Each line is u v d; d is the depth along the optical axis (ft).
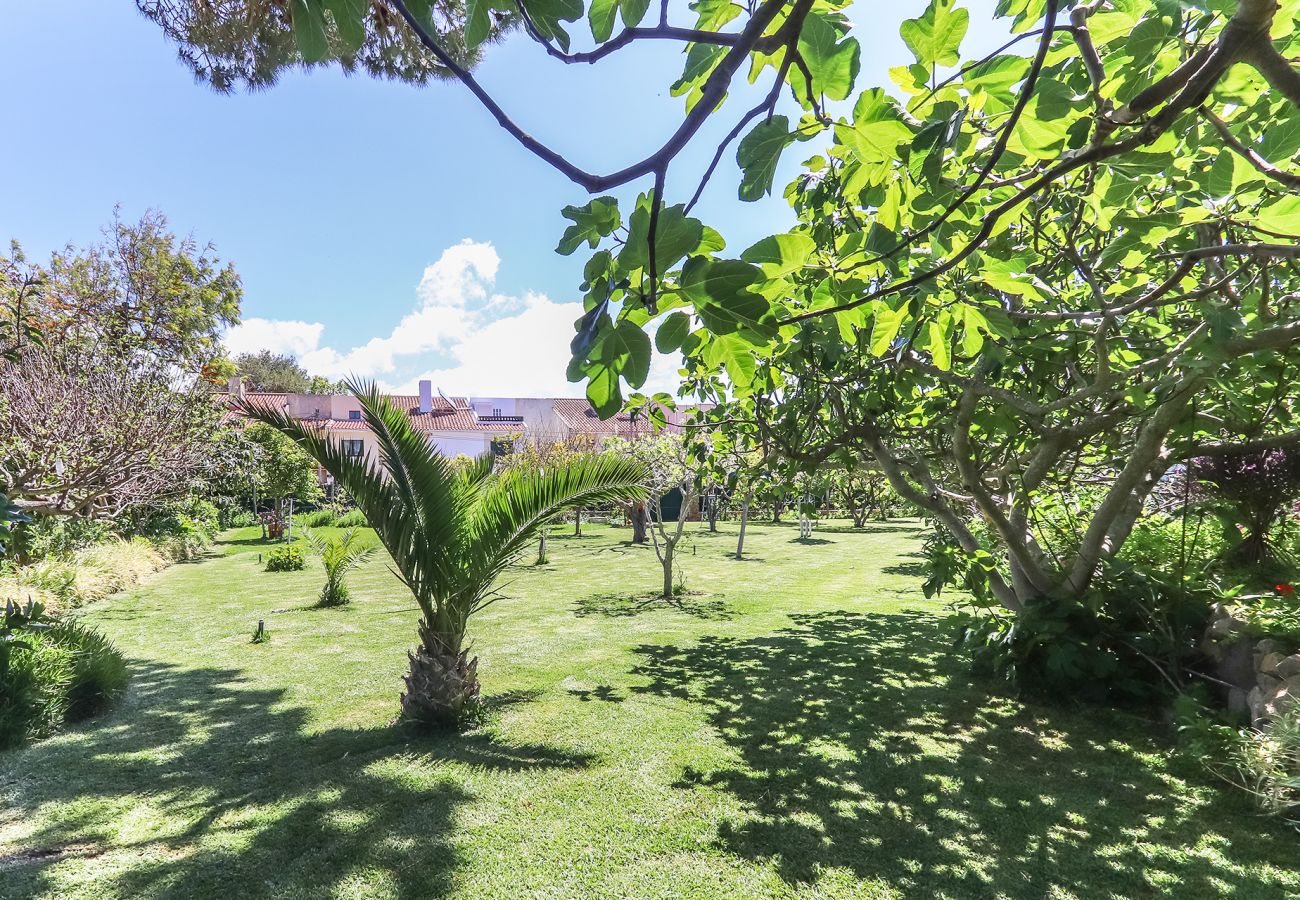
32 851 11.71
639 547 63.10
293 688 21.09
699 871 10.82
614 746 16.07
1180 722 14.83
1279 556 18.48
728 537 72.79
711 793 13.56
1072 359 14.56
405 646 26.40
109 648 20.97
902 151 4.16
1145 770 14.03
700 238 2.77
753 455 32.04
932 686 20.20
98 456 24.61
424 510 17.51
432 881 10.66
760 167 3.95
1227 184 5.58
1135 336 14.02
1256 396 14.87
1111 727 16.34
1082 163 3.53
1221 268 11.14
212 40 9.98
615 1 3.57
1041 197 9.90
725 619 30.91
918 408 20.02
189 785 14.24
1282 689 13.38
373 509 17.07
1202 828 11.73
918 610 32.55
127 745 16.49
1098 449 20.68
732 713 18.31
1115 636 17.65
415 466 17.37
